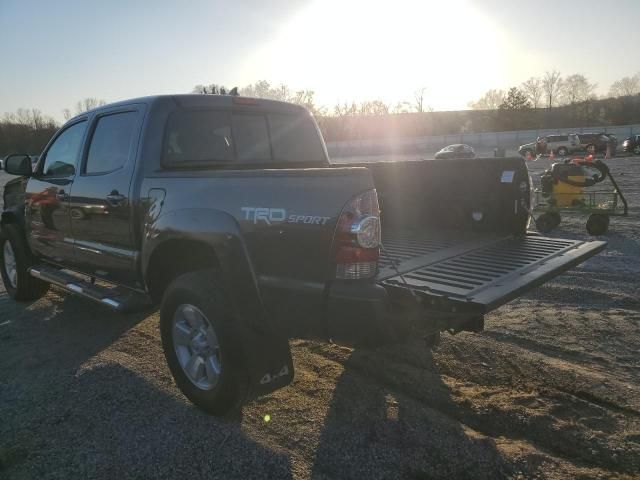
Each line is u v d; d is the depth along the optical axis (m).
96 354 4.52
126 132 4.21
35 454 3.10
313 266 2.87
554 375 3.90
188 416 3.47
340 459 2.98
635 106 80.62
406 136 88.25
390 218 5.20
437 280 3.18
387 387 3.80
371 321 2.72
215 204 3.32
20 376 4.14
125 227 4.04
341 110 97.44
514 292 2.96
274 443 3.15
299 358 4.32
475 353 4.34
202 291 3.25
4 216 6.11
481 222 4.75
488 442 3.09
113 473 2.91
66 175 4.96
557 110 87.44
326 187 2.85
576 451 3.02
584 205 10.38
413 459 2.97
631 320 5.05
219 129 4.39
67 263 5.08
